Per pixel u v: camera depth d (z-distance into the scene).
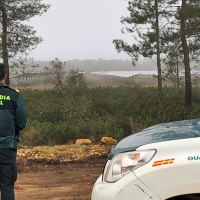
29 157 8.85
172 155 2.71
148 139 3.05
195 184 2.61
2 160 4.17
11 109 4.19
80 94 30.53
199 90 30.42
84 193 5.94
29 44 25.20
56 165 8.29
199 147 2.70
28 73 25.50
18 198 5.74
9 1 24.31
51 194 5.93
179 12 19.36
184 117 17.92
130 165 2.82
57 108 19.38
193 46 22.31
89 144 11.38
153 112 19.47
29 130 12.73
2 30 25.08
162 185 2.67
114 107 21.08
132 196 2.72
